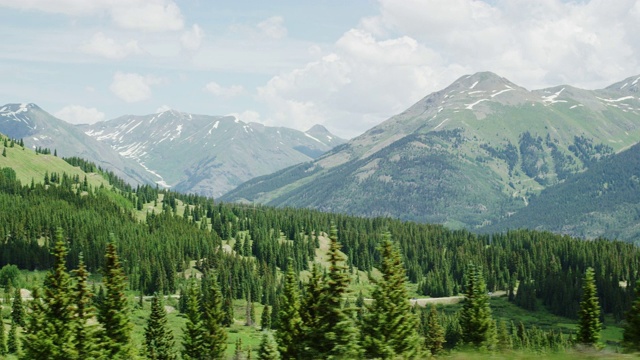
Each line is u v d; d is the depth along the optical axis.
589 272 75.06
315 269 55.06
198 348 89.44
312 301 53.28
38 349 57.41
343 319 50.75
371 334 52.81
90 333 60.47
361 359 35.59
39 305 59.81
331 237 53.94
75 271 62.41
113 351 64.50
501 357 24.48
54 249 60.62
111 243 68.00
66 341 57.94
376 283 55.72
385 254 56.81
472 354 25.39
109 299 66.31
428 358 27.08
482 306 79.56
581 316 74.81
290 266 65.62
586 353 23.56
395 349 52.09
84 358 59.34
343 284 52.47
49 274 60.16
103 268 67.75
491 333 78.88
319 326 50.62
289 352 55.62
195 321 91.31
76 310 60.59
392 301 54.88
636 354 23.41
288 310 60.97
